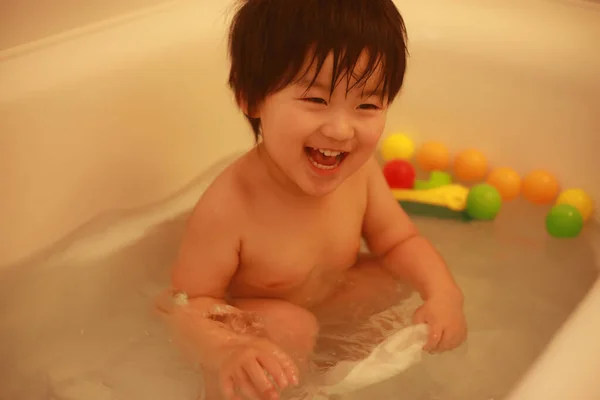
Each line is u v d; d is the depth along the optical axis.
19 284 0.93
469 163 1.17
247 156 0.90
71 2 0.98
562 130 1.08
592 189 1.07
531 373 0.58
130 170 1.04
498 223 1.12
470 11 1.16
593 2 1.11
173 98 1.08
